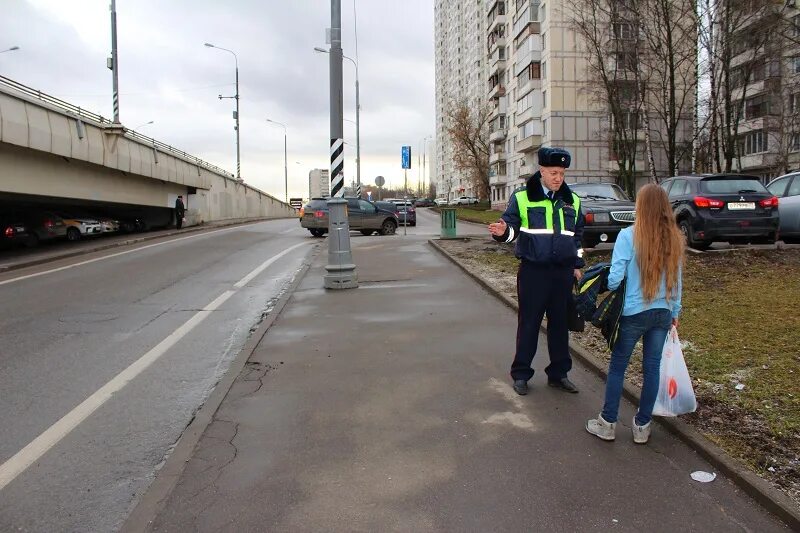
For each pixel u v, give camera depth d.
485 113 68.88
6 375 5.61
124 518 3.18
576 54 50.00
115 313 8.50
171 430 4.35
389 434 4.08
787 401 4.27
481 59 105.75
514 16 60.09
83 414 4.64
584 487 3.33
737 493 3.24
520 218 4.71
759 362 5.11
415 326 7.14
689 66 36.81
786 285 8.27
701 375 4.89
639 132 46.44
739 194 10.71
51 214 22.67
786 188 12.70
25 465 3.78
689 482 3.37
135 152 24.88
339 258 9.88
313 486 3.38
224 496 3.28
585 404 4.59
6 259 15.29
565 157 4.54
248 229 27.72
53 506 3.30
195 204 34.78
